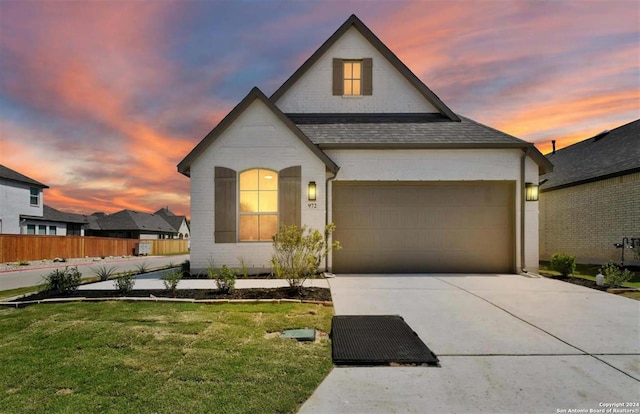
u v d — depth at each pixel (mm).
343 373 3307
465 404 2754
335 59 10781
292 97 10812
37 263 19266
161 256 29844
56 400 2732
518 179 9289
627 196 11016
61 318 4938
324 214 8953
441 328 4598
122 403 2689
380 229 9336
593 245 12250
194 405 2664
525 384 3082
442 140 9203
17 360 3498
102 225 40281
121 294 6504
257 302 5879
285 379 3117
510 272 9336
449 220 9391
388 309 5527
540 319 4996
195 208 8867
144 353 3660
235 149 8945
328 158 8883
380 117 10656
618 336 4285
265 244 8844
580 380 3154
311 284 7562
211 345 3895
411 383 3104
